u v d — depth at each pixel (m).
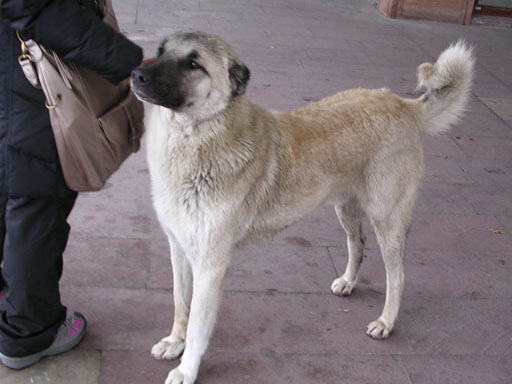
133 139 2.74
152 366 2.90
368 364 3.05
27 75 2.24
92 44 2.21
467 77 3.27
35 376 2.76
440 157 5.46
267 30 8.72
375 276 3.79
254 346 3.09
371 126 3.08
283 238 4.05
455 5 10.24
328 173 2.99
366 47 8.46
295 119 2.97
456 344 3.26
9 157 2.34
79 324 2.97
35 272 2.57
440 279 3.80
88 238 3.77
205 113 2.51
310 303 3.46
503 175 5.25
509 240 4.29
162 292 3.40
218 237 2.66
